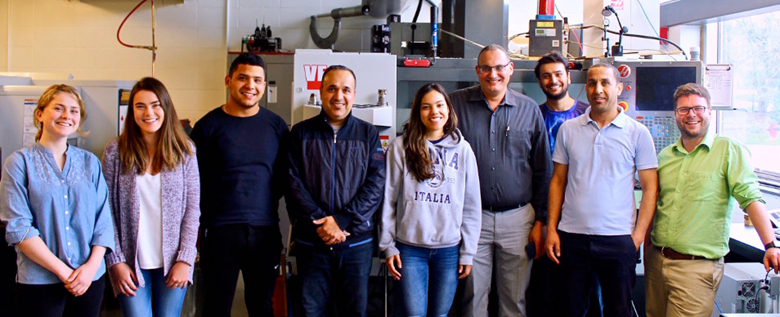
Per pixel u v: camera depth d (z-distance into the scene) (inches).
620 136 83.0
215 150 82.0
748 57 134.0
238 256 82.1
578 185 84.2
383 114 91.9
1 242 94.1
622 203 82.4
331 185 82.0
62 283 71.5
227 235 80.8
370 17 155.2
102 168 76.6
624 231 82.2
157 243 76.4
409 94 106.8
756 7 121.0
